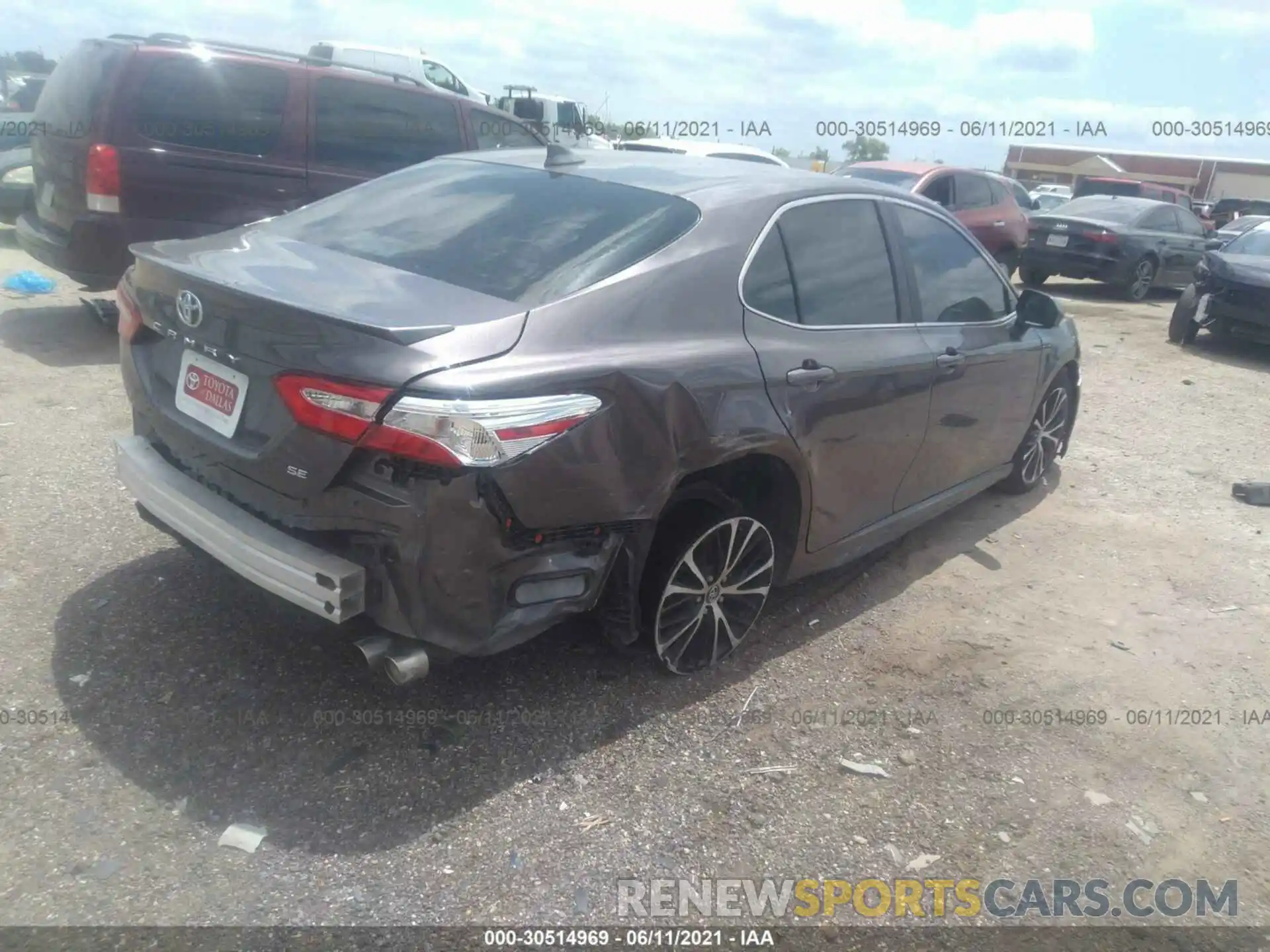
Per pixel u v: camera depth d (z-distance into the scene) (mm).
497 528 2689
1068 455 6875
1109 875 2939
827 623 4258
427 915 2518
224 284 2877
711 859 2820
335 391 2615
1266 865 3037
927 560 5008
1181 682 4027
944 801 3176
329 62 7633
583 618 3572
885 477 4250
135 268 3418
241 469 2875
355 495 2662
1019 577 4891
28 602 3648
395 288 3016
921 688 3812
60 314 7707
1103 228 14398
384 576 2697
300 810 2809
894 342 4109
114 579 3863
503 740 3191
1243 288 10555
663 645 3490
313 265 3234
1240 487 6219
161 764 2926
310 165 7430
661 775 3131
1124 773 3410
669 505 3330
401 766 3018
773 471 3645
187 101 6836
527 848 2768
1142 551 5309
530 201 3613
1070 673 4016
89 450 5078
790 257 3727
